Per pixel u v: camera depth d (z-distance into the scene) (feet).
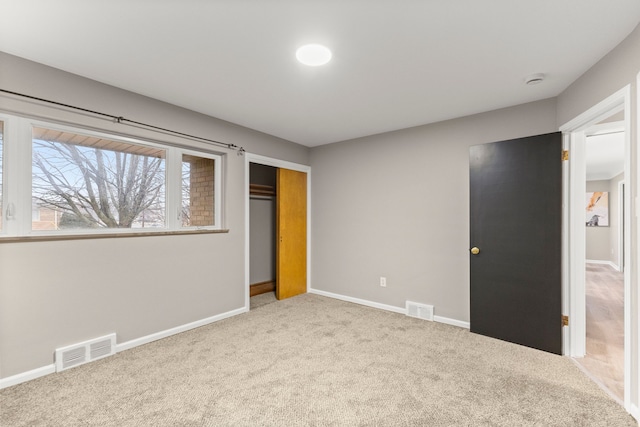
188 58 6.61
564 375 7.11
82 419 5.52
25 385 6.59
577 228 8.15
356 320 10.91
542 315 8.39
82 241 7.63
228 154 11.11
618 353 8.30
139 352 8.25
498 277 9.17
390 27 5.48
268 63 6.82
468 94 8.48
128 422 5.46
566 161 8.21
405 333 9.68
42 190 7.25
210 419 5.55
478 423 5.46
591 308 12.67
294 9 4.97
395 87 8.05
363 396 6.27
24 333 6.75
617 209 22.76
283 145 13.46
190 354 8.15
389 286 12.14
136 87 8.12
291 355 8.11
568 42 5.94
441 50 6.25
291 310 12.06
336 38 5.82
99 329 7.90
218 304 10.84
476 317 9.62
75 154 7.77
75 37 5.83
